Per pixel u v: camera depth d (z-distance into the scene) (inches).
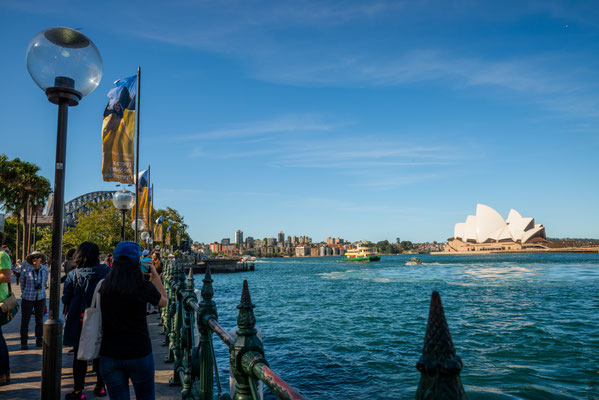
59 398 128.1
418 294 1668.3
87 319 127.3
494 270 3688.5
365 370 499.5
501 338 707.4
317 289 2075.5
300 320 980.6
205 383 127.9
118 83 415.8
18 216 2105.1
